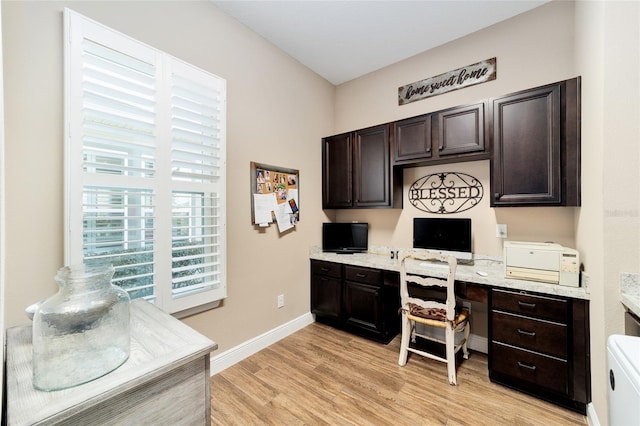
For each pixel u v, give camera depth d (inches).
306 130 124.6
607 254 59.1
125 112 67.9
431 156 99.3
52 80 58.3
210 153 85.7
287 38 105.1
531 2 88.4
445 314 85.4
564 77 86.5
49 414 28.7
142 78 69.8
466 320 90.2
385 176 111.6
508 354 77.2
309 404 72.9
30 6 55.7
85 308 37.2
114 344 38.4
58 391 31.9
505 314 77.8
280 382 82.0
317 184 130.2
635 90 57.0
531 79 91.9
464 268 96.3
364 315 107.7
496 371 79.3
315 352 99.0
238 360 93.3
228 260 91.8
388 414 69.2
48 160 58.0
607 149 59.0
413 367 89.2
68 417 29.6
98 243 63.6
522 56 93.4
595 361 63.3
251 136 99.7
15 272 54.5
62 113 59.6
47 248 57.9
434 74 112.0
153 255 72.2
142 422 35.3
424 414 69.0
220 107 86.9
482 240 100.5
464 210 104.5
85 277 38.9
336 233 127.3
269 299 106.2
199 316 83.8
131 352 39.8
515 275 79.7
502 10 91.6
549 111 78.1
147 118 71.6
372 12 91.7
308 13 91.8
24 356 40.4
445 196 108.7
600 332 61.0
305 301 122.7
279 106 111.0
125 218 66.3
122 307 40.6
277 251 109.9
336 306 115.8
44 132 57.4
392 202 110.1
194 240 82.2
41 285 57.2
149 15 73.2
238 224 95.1
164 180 74.2
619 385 37.8
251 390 78.5
